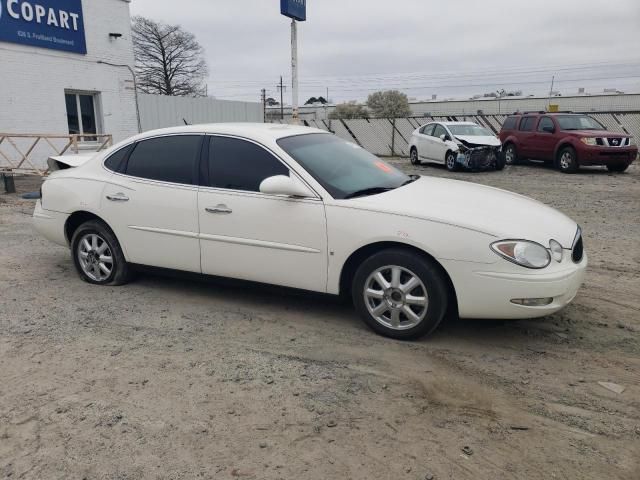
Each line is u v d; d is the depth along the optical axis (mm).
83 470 2592
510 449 2729
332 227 3963
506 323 4277
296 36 15148
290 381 3402
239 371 3537
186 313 4562
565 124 15328
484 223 3662
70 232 5473
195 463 2635
